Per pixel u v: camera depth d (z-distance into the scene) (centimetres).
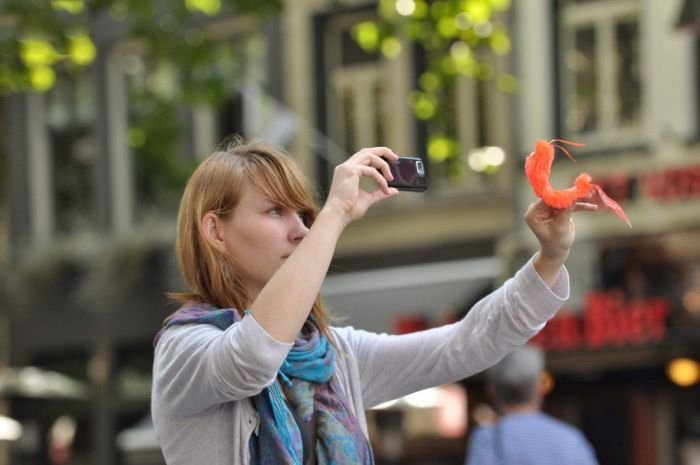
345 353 474
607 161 2169
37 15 1753
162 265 2683
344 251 2445
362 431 454
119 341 2731
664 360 2019
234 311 432
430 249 2358
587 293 2098
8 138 2906
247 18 2556
